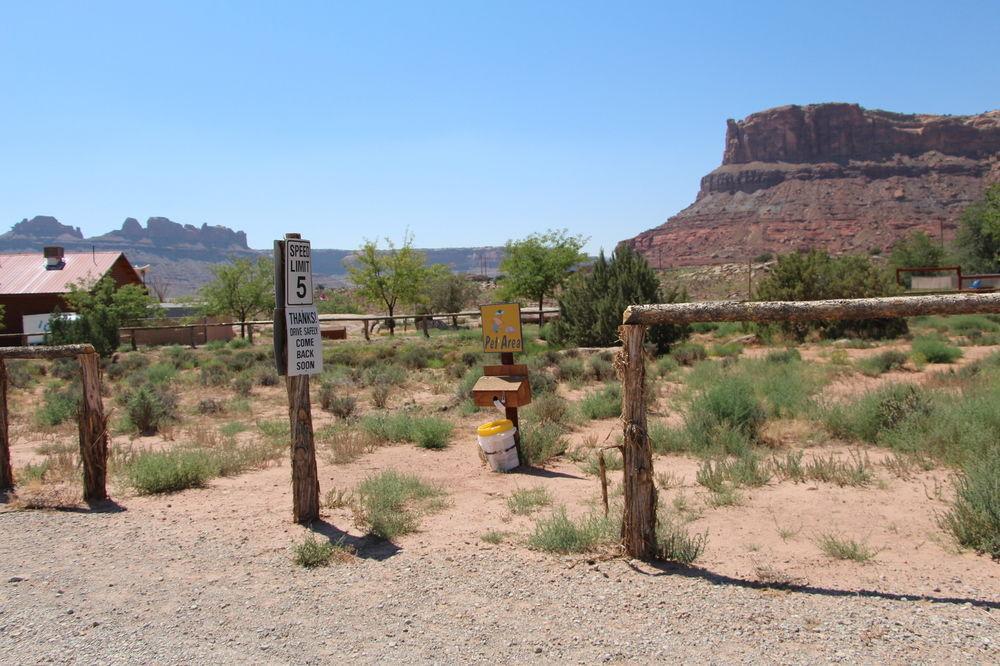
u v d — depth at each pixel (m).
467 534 6.43
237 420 14.48
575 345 26.47
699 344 25.73
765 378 14.75
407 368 24.34
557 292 52.97
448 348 29.77
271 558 5.85
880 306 4.91
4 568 5.78
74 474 9.29
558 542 5.82
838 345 24.23
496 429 9.20
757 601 4.57
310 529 6.64
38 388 21.75
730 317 5.16
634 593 4.78
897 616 4.27
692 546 5.64
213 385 20.81
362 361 26.19
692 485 7.84
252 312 59.00
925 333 28.14
